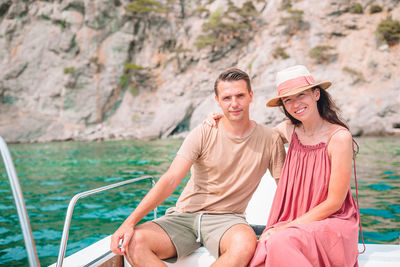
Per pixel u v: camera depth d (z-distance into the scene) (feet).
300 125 6.88
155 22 93.97
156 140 67.31
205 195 6.88
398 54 75.92
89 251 6.22
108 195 18.02
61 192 19.99
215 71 90.48
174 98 88.22
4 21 83.76
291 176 6.47
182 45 94.58
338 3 82.79
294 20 84.69
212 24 90.17
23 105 82.69
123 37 91.30
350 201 6.17
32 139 75.92
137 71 90.58
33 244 3.92
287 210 6.44
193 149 6.70
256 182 6.93
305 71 6.40
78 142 67.56
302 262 5.02
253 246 5.63
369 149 37.27
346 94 74.23
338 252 5.44
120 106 90.07
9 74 81.76
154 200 6.14
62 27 87.15
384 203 14.57
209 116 7.11
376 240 10.19
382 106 67.97
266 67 83.97
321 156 6.15
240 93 6.43
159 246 5.94
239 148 6.70
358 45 79.20
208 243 6.28
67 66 85.92
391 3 80.94
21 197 3.93
